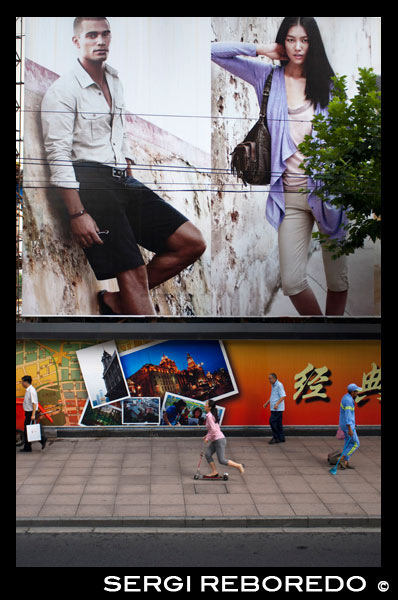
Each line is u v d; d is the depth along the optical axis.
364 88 12.83
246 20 15.18
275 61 15.21
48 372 14.36
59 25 14.75
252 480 11.23
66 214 14.70
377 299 15.33
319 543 8.70
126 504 9.87
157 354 14.58
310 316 15.19
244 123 15.14
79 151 14.74
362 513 9.60
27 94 14.60
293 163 15.19
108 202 14.81
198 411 14.58
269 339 14.43
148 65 14.96
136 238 14.87
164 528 9.20
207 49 15.08
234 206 15.09
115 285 14.80
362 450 13.55
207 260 15.01
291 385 14.73
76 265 14.71
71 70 14.73
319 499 10.23
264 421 14.72
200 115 15.04
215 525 9.29
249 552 8.34
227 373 14.65
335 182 12.82
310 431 14.70
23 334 13.86
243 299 15.05
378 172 12.94
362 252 15.34
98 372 14.42
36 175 14.63
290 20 15.23
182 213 14.98
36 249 14.57
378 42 15.33
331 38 15.33
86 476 11.34
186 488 10.72
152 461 12.41
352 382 14.86
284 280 15.16
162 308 14.91
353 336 14.48
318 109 15.28
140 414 14.50
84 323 14.07
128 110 14.91
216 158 15.07
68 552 8.23
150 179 14.94
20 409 14.20
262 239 15.14
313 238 14.66
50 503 9.86
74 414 14.40
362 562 8.06
